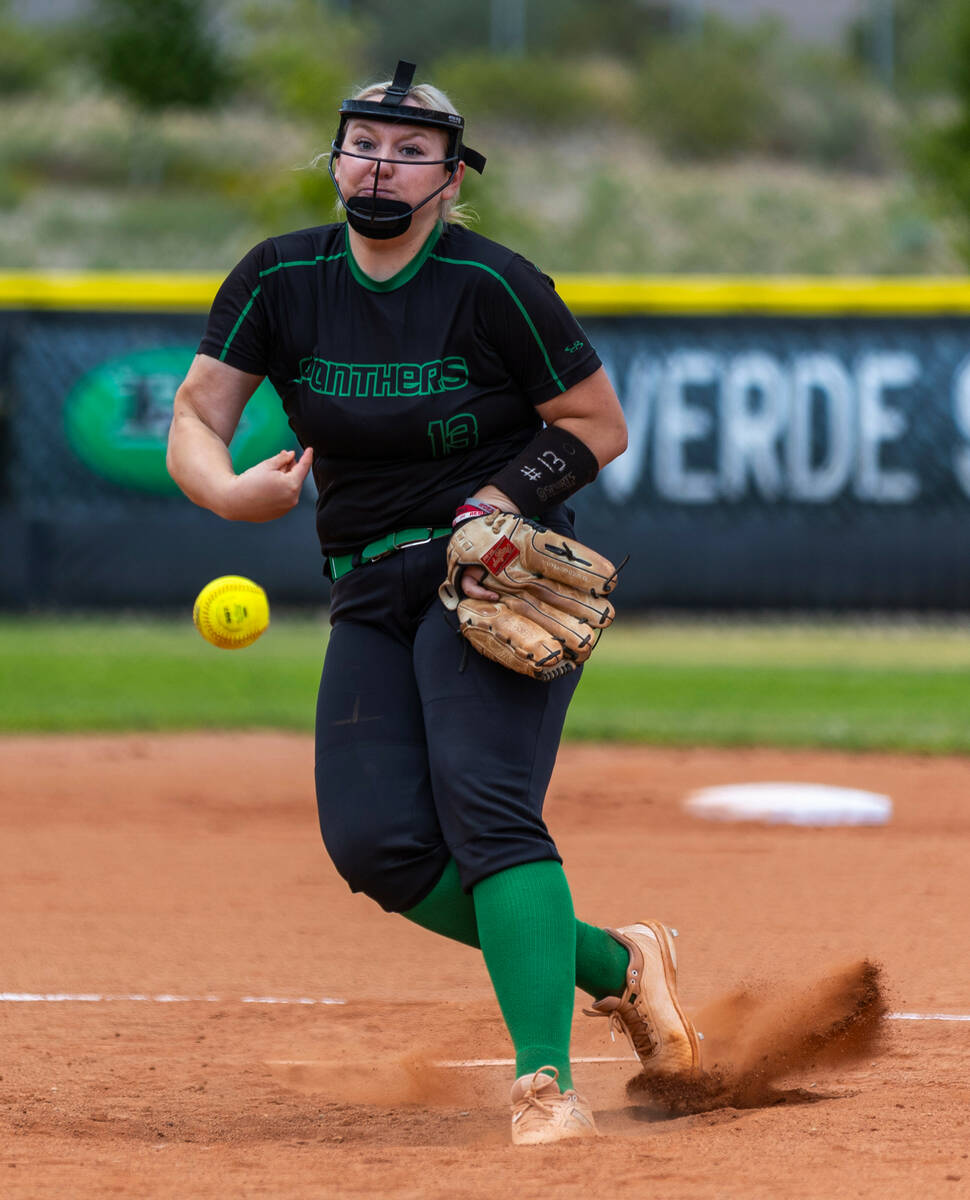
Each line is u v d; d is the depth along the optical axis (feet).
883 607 167.43
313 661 147.02
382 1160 31.65
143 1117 37.06
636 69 513.04
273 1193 29.07
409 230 33.76
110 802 86.63
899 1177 29.07
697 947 55.11
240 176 390.83
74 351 171.01
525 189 391.65
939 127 304.09
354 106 33.73
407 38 533.14
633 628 176.65
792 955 53.88
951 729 109.09
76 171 393.09
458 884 34.58
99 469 170.91
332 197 280.72
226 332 35.29
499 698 34.04
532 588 34.50
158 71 404.77
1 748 104.17
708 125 442.09
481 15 533.96
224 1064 42.52
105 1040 44.80
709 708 119.65
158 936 58.49
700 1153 31.01
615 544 168.35
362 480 35.12
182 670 140.26
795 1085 38.78
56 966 53.83
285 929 59.93
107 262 342.44
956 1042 43.04
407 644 35.63
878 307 165.99
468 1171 30.14
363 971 53.83
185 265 343.67
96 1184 29.99
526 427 35.83
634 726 109.19
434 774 33.88
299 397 35.06
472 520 33.91
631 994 37.37
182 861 72.33
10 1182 30.19
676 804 85.56
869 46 512.22
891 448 166.20
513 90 458.09
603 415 34.86
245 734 110.93
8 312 170.60
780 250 361.51
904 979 50.65
